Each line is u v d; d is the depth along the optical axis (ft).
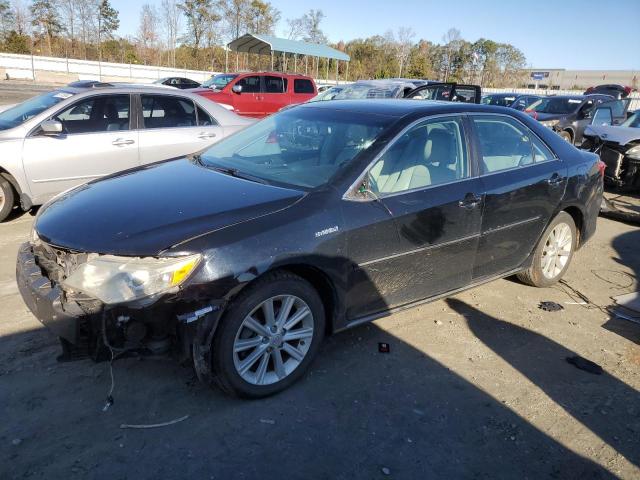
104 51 183.52
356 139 11.62
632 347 12.62
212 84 54.90
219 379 9.30
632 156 26.50
